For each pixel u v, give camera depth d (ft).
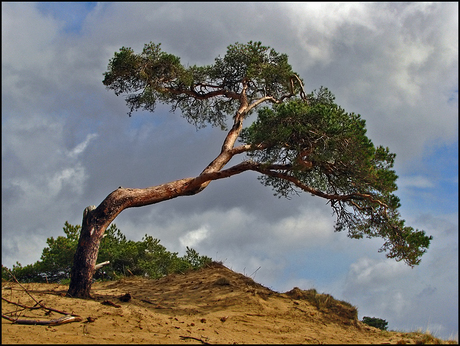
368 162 47.09
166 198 48.98
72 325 29.84
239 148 53.26
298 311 39.99
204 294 44.68
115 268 75.87
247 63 64.28
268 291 46.06
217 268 56.54
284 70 62.75
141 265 73.51
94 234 44.45
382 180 49.24
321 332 34.94
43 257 78.33
